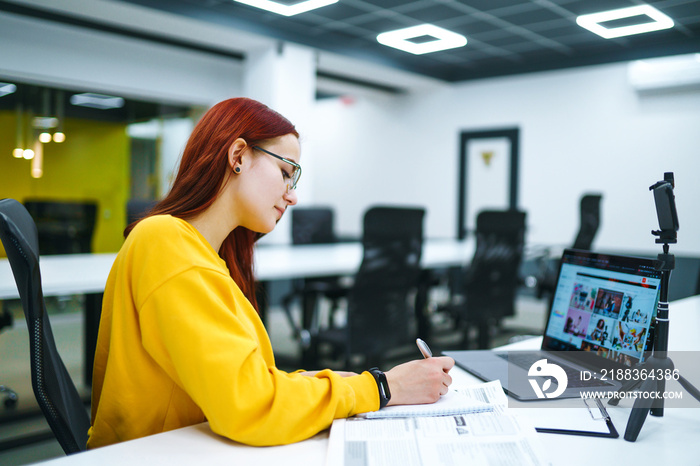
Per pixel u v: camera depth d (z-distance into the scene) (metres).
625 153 5.73
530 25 4.72
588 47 5.50
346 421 0.84
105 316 0.89
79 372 3.42
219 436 0.80
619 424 0.91
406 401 0.90
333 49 5.47
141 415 0.83
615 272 1.14
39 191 6.37
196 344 0.74
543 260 4.94
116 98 6.14
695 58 5.12
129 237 0.85
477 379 1.15
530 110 6.40
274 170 0.90
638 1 3.93
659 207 0.94
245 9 4.55
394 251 2.67
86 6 4.20
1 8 4.22
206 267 0.80
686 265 5.33
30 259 0.80
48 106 5.71
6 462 2.12
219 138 0.87
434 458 0.71
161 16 4.41
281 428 0.77
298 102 5.42
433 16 4.51
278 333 4.65
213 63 5.77
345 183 8.22
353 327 2.64
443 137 7.16
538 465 0.69
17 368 3.40
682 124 5.34
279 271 2.86
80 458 0.72
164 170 6.40
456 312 3.54
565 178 6.17
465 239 7.01
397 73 6.28
